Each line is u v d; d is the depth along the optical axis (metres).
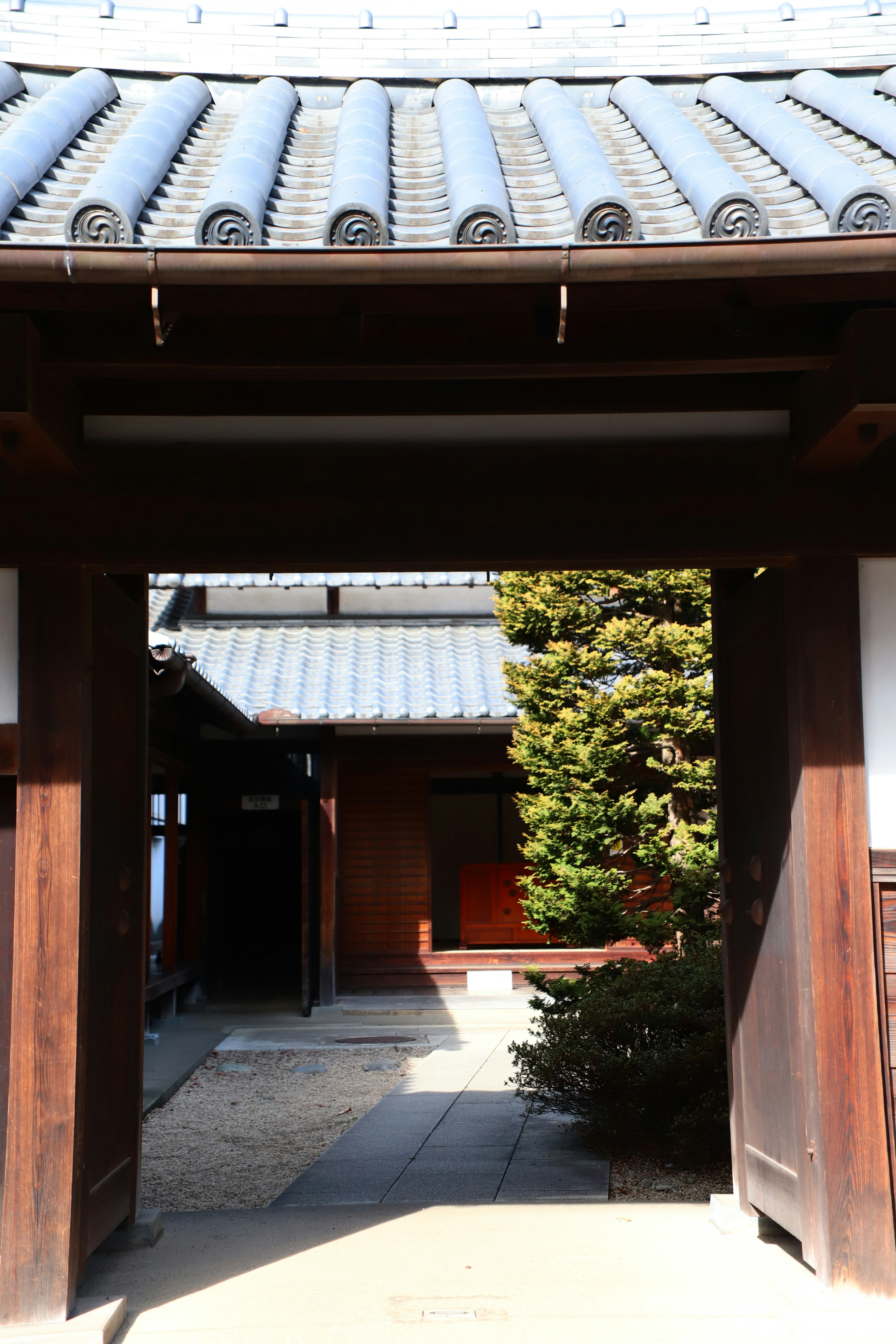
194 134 4.17
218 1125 7.21
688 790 10.05
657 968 6.52
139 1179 4.58
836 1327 3.49
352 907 14.41
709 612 9.98
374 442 4.08
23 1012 3.72
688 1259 4.18
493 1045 10.25
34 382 3.42
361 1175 5.61
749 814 4.61
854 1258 3.65
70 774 3.82
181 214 3.28
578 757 9.72
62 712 3.85
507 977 14.04
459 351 3.49
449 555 3.96
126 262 2.89
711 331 3.51
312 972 13.16
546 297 3.13
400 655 14.88
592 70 4.77
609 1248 4.32
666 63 4.76
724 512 3.98
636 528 3.98
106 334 3.49
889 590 4.04
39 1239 3.60
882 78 4.45
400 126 4.46
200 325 3.48
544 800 10.00
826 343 3.52
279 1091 8.38
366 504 3.98
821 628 3.96
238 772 13.80
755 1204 4.46
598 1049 5.92
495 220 2.91
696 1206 4.93
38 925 3.76
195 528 3.95
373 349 3.49
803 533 3.97
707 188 3.10
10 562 3.90
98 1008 4.04
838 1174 3.70
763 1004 4.39
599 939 9.01
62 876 3.78
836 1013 3.79
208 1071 9.30
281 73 4.73
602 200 2.89
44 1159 3.65
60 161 3.65
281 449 4.05
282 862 17.72
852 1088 3.75
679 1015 5.96
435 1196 5.18
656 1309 3.72
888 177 3.42
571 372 3.57
